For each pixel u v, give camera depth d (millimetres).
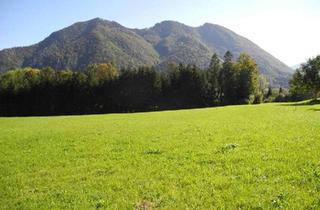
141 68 140625
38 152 25125
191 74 139875
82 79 133750
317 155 17812
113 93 135750
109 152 23172
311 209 10930
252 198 12094
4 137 36906
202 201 12312
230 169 16141
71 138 32531
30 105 131000
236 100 139125
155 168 17406
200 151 21078
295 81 105062
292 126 31953
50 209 12539
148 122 49375
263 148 20766
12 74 153125
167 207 12016
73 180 16312
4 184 16438
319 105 76125
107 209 12109
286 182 13602
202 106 138625
